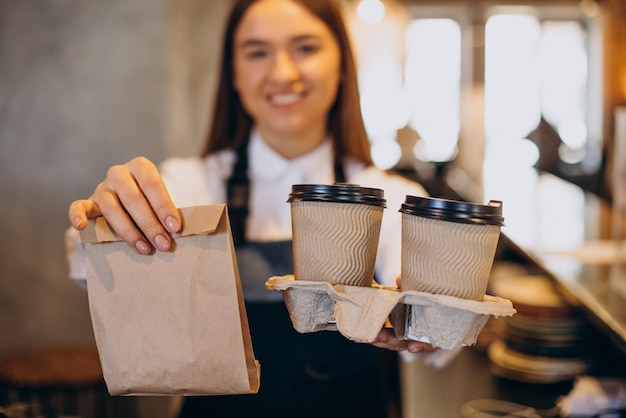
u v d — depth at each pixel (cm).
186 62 382
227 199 197
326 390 184
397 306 89
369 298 89
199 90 392
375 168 198
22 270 356
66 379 252
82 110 350
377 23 591
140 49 348
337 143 198
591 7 631
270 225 195
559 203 400
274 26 179
